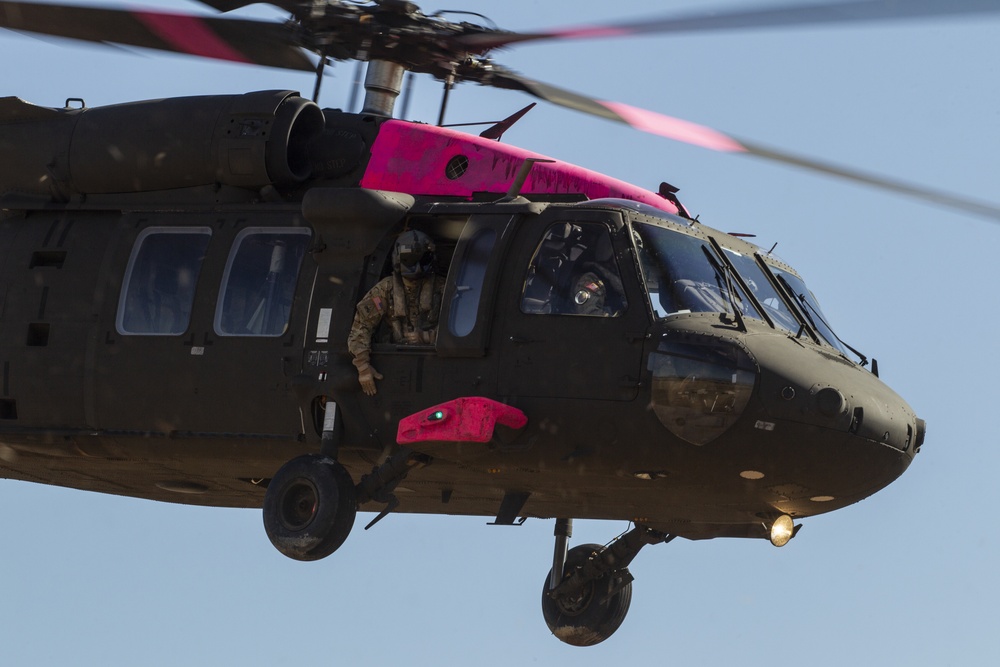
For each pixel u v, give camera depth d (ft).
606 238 96.32
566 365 93.66
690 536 117.91
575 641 131.95
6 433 112.16
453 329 96.17
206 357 104.32
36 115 115.65
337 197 101.76
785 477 93.50
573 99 83.56
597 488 100.48
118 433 108.68
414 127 109.70
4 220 116.88
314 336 101.40
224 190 109.60
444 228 104.17
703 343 91.71
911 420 99.60
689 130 76.07
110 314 108.68
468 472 101.86
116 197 113.29
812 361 95.55
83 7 85.56
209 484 118.93
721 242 105.29
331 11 102.78
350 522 98.27
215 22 94.58
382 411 98.99
